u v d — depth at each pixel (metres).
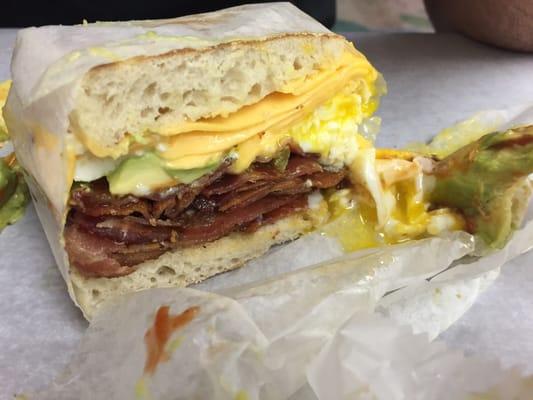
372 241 0.18
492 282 0.16
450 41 0.28
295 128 0.17
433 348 0.12
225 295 0.15
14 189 0.18
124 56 0.14
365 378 0.11
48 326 0.15
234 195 0.17
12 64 0.17
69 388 0.13
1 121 0.20
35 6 0.30
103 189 0.15
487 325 0.15
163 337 0.13
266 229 0.18
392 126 0.22
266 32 0.16
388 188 0.18
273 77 0.16
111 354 0.13
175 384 0.12
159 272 0.17
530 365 0.14
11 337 0.15
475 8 0.26
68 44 0.16
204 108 0.15
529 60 0.26
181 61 0.15
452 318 0.15
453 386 0.11
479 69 0.26
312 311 0.14
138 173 0.15
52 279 0.16
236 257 0.17
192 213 0.16
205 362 0.12
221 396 0.12
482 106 0.23
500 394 0.11
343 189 0.18
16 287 0.16
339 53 0.17
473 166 0.17
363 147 0.18
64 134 0.14
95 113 0.14
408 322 0.15
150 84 0.15
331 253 0.17
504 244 0.16
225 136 0.16
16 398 0.13
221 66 0.15
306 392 0.13
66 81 0.14
